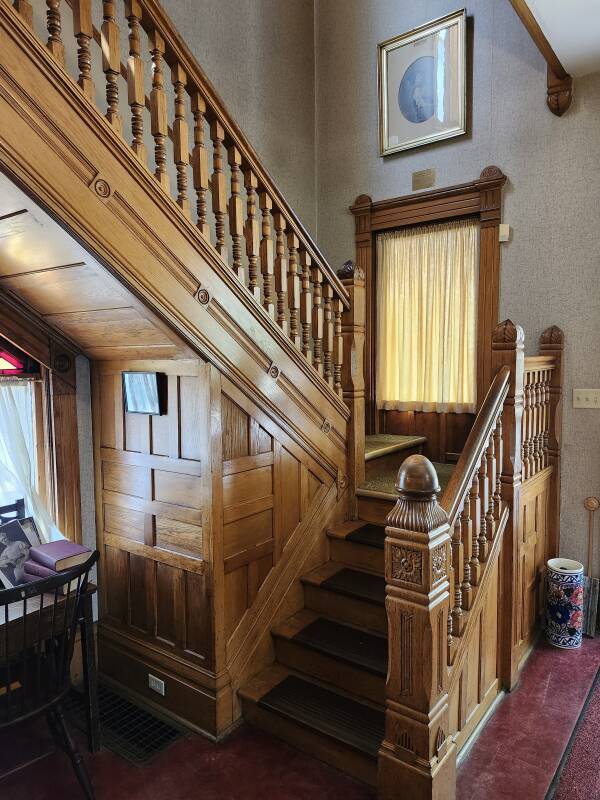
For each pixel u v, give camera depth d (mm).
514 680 2719
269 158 4051
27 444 2686
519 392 2623
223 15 3645
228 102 3709
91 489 2900
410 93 3924
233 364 2348
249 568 2533
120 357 2639
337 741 2119
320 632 2578
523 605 2945
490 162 3635
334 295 3018
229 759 2232
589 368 3318
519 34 3469
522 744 2295
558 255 3400
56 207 1697
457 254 3863
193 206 3342
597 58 3029
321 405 2896
